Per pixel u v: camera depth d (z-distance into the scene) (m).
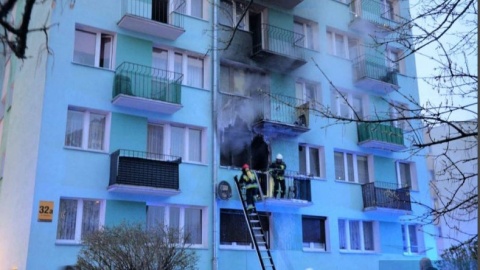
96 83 16.44
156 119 17.34
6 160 18.70
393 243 21.58
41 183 14.68
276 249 18.39
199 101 18.38
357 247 20.89
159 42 18.06
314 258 19.20
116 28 17.25
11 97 19.59
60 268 14.38
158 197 16.56
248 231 18.14
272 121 19.09
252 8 20.80
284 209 19.05
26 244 14.32
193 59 19.00
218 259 17.06
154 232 12.11
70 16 16.39
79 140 16.02
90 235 12.06
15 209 16.28
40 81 15.84
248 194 17.72
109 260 10.94
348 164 21.88
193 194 17.30
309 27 22.52
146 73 17.42
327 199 20.28
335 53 22.81
